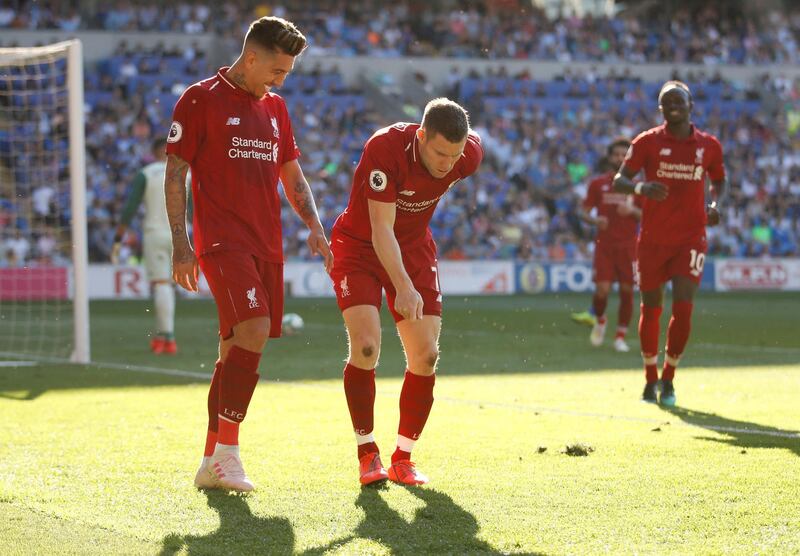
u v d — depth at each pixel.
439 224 33.81
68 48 12.62
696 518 4.58
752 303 25.94
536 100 39.75
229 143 5.45
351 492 5.21
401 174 5.30
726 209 36.50
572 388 9.73
